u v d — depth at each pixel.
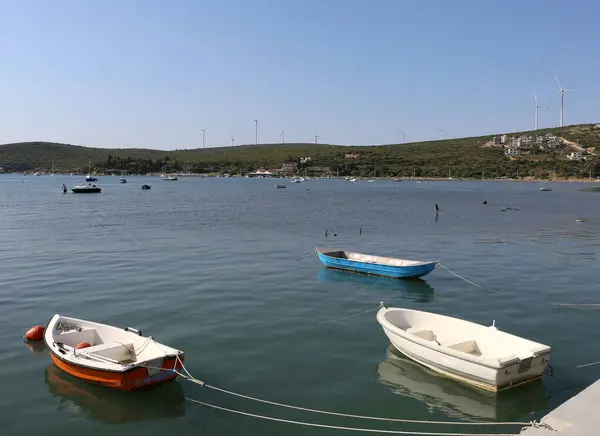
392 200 122.50
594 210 93.50
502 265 37.81
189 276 32.81
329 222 69.56
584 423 12.10
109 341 18.55
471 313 25.16
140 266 36.19
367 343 20.70
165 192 158.38
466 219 75.19
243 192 161.12
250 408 15.30
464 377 16.81
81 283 30.62
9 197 128.38
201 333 21.66
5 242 48.69
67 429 14.14
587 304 26.70
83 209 91.50
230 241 49.88
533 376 16.67
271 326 22.73
